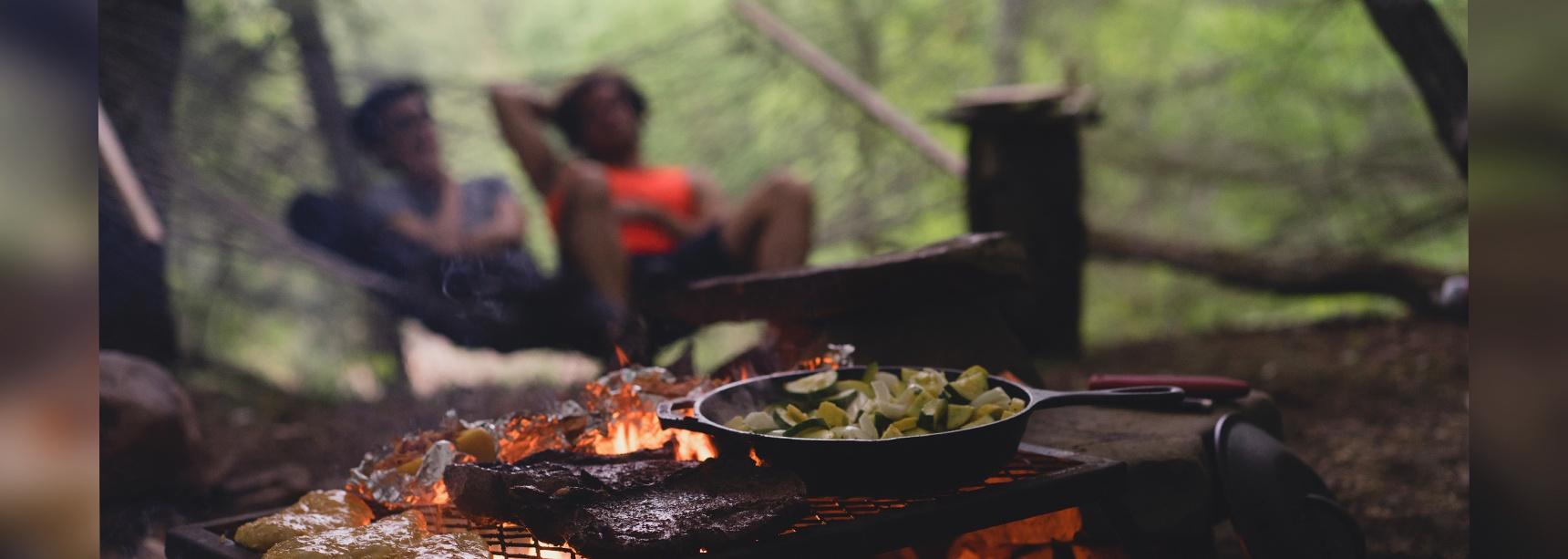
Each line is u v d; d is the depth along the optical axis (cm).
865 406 127
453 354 501
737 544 102
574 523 103
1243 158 535
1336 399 311
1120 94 570
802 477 114
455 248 341
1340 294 404
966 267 178
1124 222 565
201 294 453
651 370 154
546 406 147
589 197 316
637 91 375
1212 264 413
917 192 504
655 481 113
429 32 667
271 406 337
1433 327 374
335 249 341
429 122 355
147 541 200
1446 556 201
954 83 632
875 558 147
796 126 539
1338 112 520
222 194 342
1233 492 149
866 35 613
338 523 122
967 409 121
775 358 188
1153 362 365
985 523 117
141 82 342
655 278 329
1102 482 128
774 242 323
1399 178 489
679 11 741
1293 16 532
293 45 413
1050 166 353
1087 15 591
